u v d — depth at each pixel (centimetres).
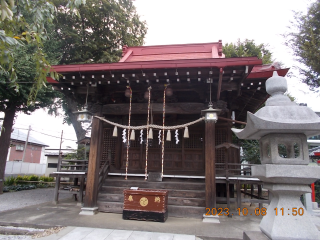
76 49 1527
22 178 1645
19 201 984
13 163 2270
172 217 672
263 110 354
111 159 959
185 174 892
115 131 716
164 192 635
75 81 736
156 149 943
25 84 1034
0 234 541
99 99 792
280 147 1284
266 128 325
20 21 440
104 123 998
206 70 630
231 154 911
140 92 835
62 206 832
